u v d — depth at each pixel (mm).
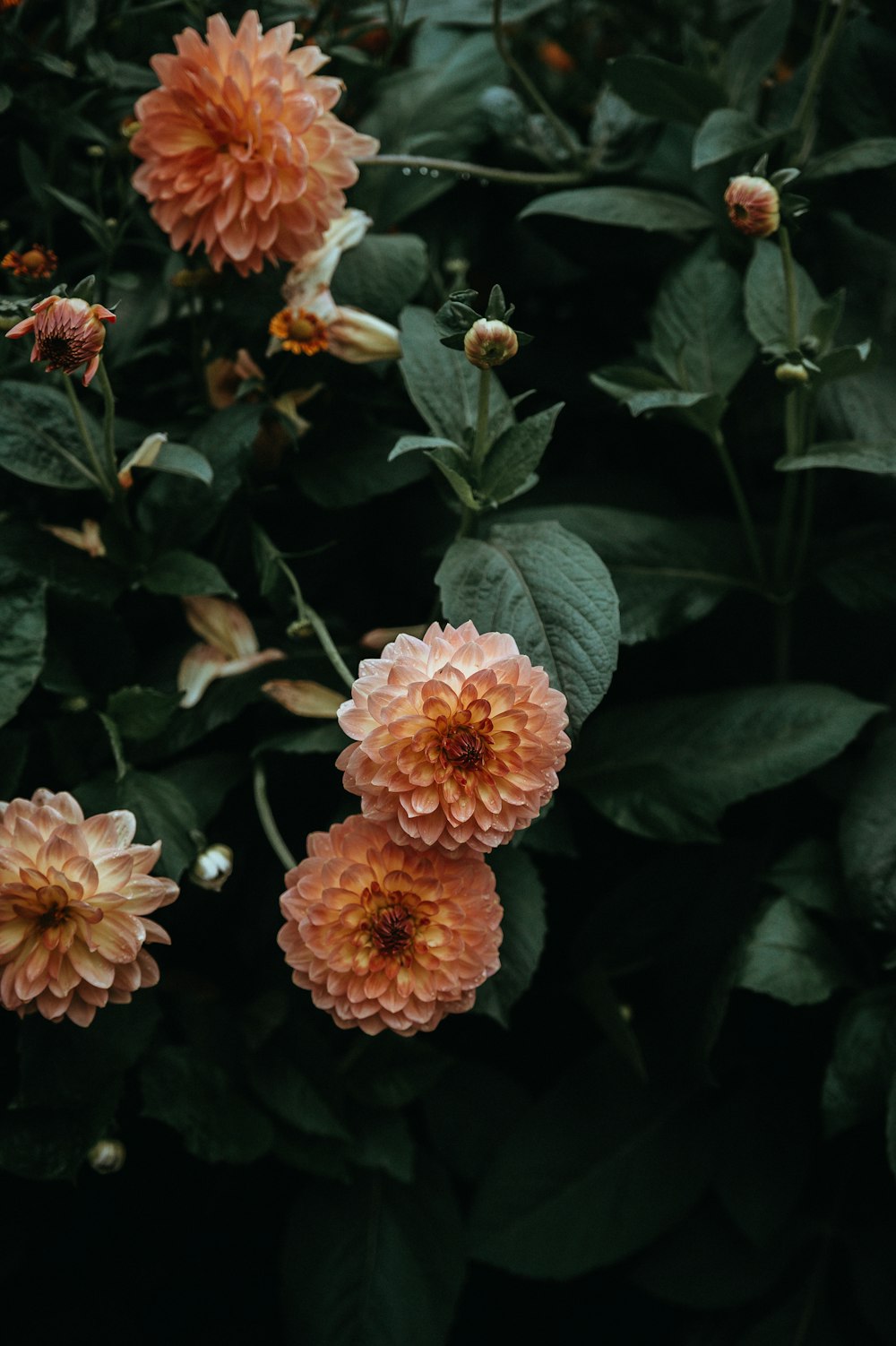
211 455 988
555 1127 1060
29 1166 919
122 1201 1065
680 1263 1055
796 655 1151
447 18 1189
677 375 1010
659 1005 1080
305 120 927
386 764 823
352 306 1024
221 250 963
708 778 996
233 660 999
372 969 857
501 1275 1135
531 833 987
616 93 1079
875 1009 981
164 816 931
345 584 1111
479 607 900
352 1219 1043
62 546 989
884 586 1053
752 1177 1051
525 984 943
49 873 842
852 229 1117
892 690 1105
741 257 1086
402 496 1111
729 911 1056
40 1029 921
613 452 1190
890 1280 1037
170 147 950
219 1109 979
